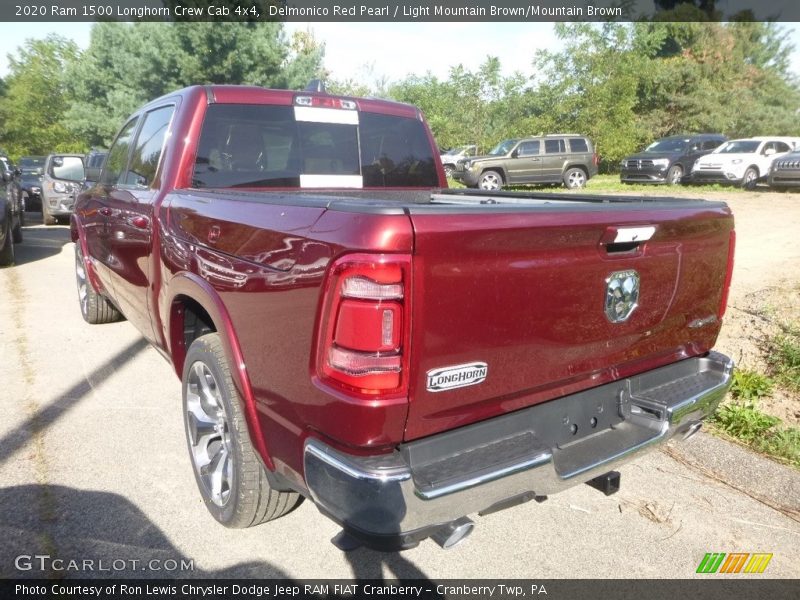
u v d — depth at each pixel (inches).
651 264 97.8
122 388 173.0
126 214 151.0
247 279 91.7
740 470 135.0
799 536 113.5
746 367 189.2
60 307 261.9
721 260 112.5
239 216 96.4
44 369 186.5
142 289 145.9
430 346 74.4
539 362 86.5
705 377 112.3
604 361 96.0
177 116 134.7
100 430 147.6
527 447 84.2
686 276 105.0
